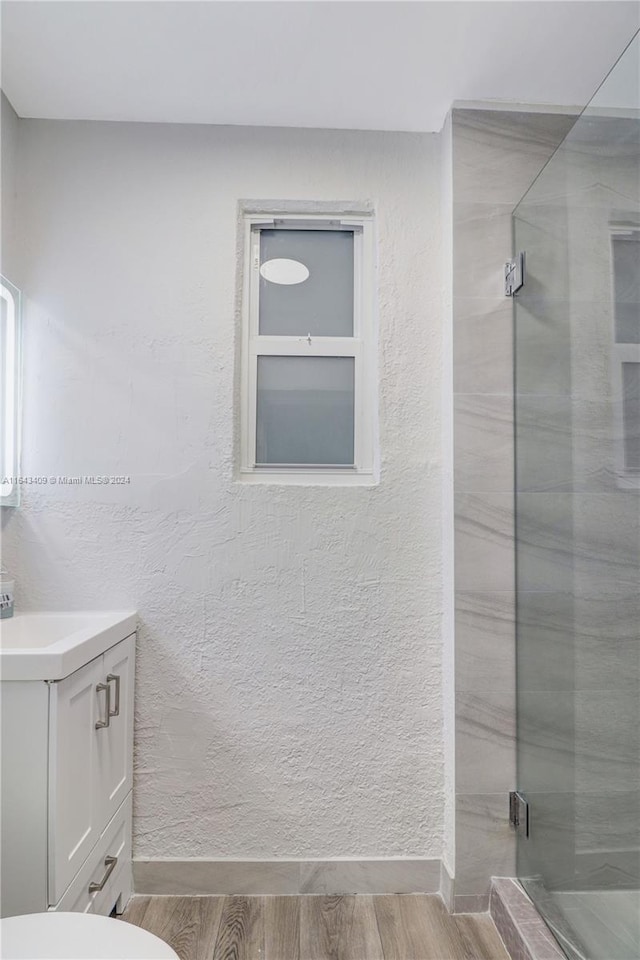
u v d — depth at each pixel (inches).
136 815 79.9
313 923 73.9
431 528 83.4
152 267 83.7
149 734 80.6
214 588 81.9
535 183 73.6
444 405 83.0
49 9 65.0
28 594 80.8
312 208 85.9
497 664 78.0
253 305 87.7
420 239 85.1
